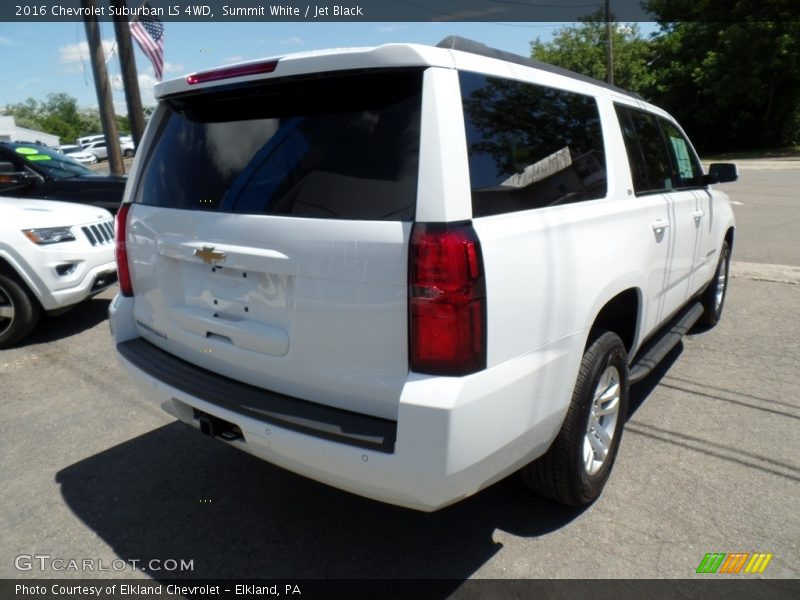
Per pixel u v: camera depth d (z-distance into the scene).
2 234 5.10
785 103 32.69
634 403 4.04
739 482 3.13
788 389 4.21
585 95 3.04
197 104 2.76
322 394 2.27
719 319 5.74
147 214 2.87
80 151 36.34
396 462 2.02
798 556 2.59
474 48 2.35
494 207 2.21
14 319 5.35
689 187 4.38
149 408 4.18
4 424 3.96
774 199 13.92
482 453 2.10
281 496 3.13
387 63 2.11
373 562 2.62
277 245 2.27
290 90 2.39
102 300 7.12
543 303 2.33
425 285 1.98
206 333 2.65
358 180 2.15
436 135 2.05
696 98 34.56
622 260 2.92
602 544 2.69
